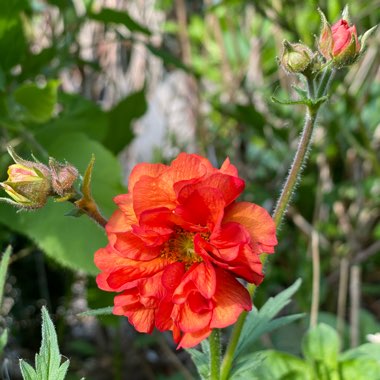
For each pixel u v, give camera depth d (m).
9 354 0.25
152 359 0.28
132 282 0.11
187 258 0.12
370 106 0.29
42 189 0.12
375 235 0.28
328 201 0.27
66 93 0.24
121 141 0.26
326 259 0.28
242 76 0.28
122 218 0.12
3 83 0.21
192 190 0.11
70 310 0.27
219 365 0.13
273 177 0.30
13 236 0.24
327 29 0.12
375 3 0.24
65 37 0.24
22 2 0.21
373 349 0.19
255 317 0.14
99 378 0.27
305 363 0.18
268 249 0.11
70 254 0.18
